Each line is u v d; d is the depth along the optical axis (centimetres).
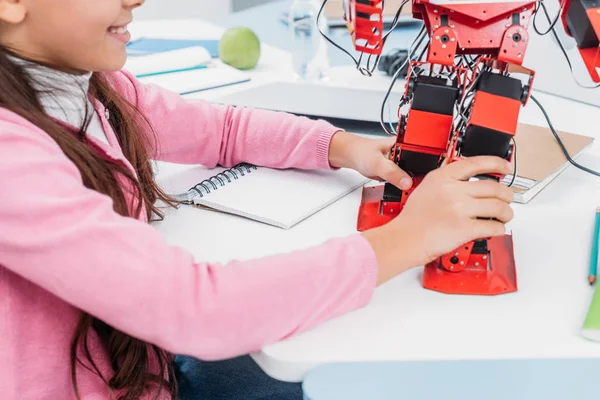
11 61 57
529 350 53
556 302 60
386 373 50
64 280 51
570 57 112
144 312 52
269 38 163
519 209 77
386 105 108
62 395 63
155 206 76
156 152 84
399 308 59
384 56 127
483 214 61
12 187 50
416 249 60
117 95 77
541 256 67
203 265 56
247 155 86
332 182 82
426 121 67
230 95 114
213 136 87
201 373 84
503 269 64
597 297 58
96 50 60
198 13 265
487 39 64
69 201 51
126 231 52
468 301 60
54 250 50
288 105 108
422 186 64
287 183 82
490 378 49
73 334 63
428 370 50
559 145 92
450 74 69
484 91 63
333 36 152
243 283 54
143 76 123
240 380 83
